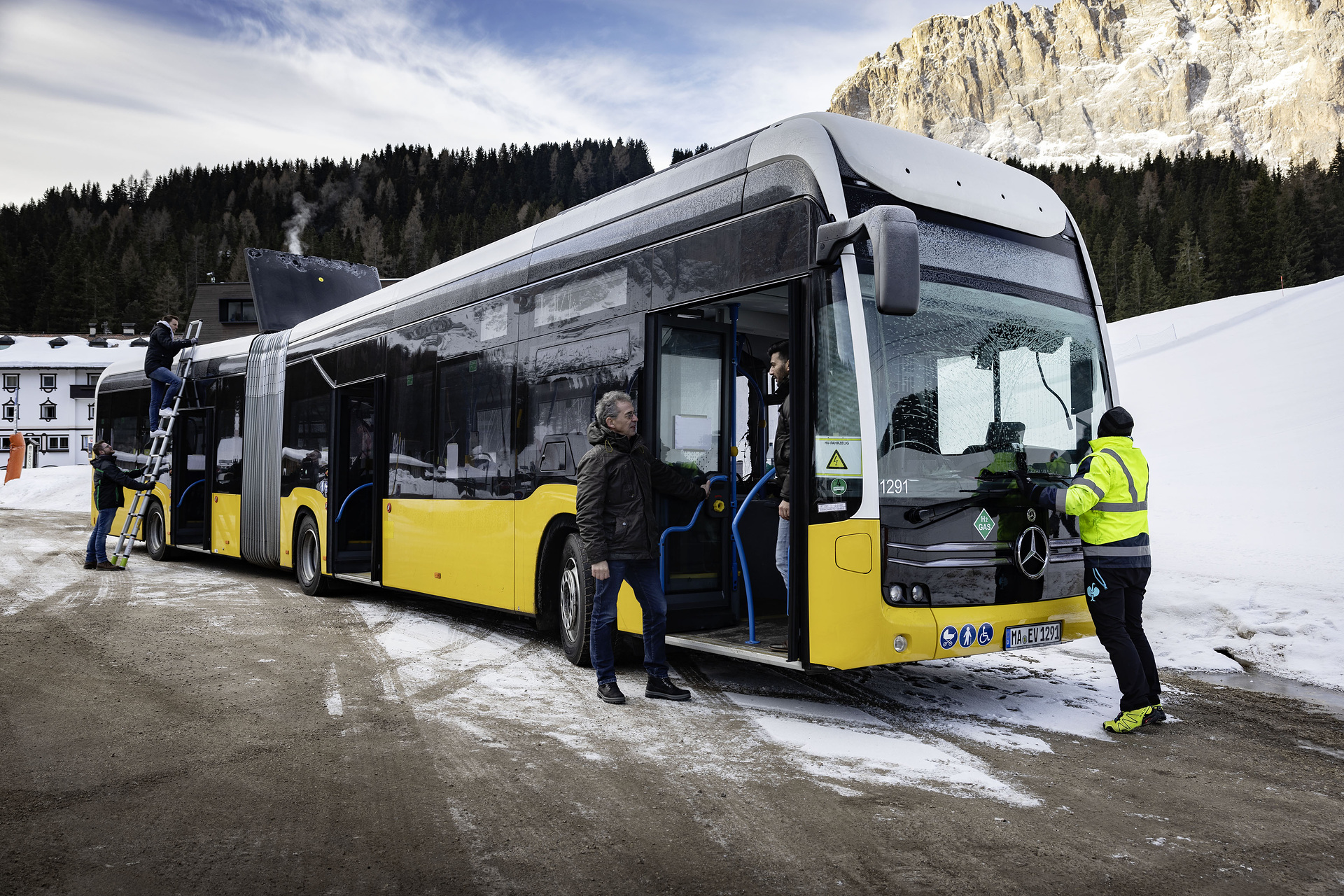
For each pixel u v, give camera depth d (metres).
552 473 6.95
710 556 6.33
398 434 9.36
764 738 4.96
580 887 3.12
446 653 7.22
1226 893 3.16
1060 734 5.19
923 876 3.24
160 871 3.22
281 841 3.48
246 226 184.62
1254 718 5.68
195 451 13.92
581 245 6.93
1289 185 137.75
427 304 8.95
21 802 3.88
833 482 5.00
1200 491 19.88
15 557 14.27
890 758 4.63
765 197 5.48
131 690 5.82
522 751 4.64
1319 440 24.89
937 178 5.55
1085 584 5.41
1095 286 6.12
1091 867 3.35
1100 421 5.69
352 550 10.54
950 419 5.21
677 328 6.28
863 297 4.99
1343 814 3.98
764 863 3.33
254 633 7.98
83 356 77.31
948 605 5.04
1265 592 8.90
